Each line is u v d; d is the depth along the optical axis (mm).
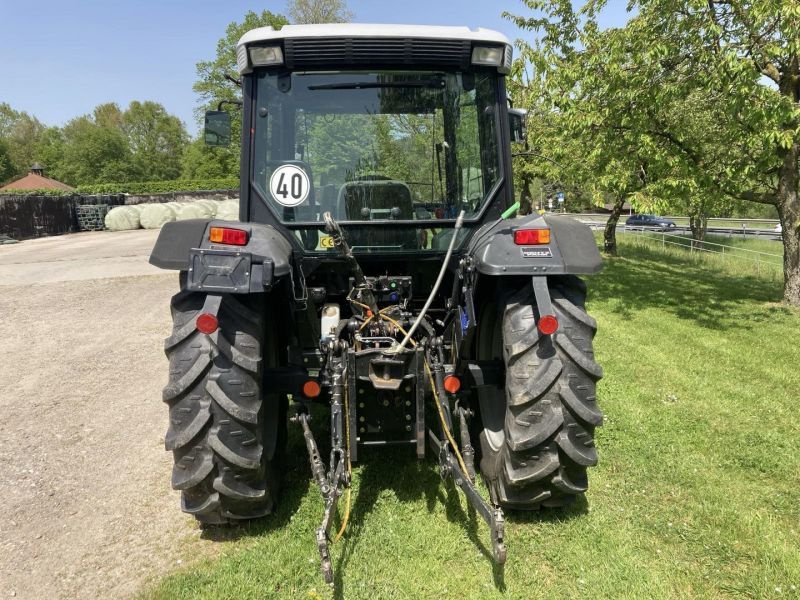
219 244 2453
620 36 7820
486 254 2529
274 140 2945
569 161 9539
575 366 2500
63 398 4707
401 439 2729
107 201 25266
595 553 2529
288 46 2805
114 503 3092
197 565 2512
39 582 2471
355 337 2758
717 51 7211
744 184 8781
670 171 8469
